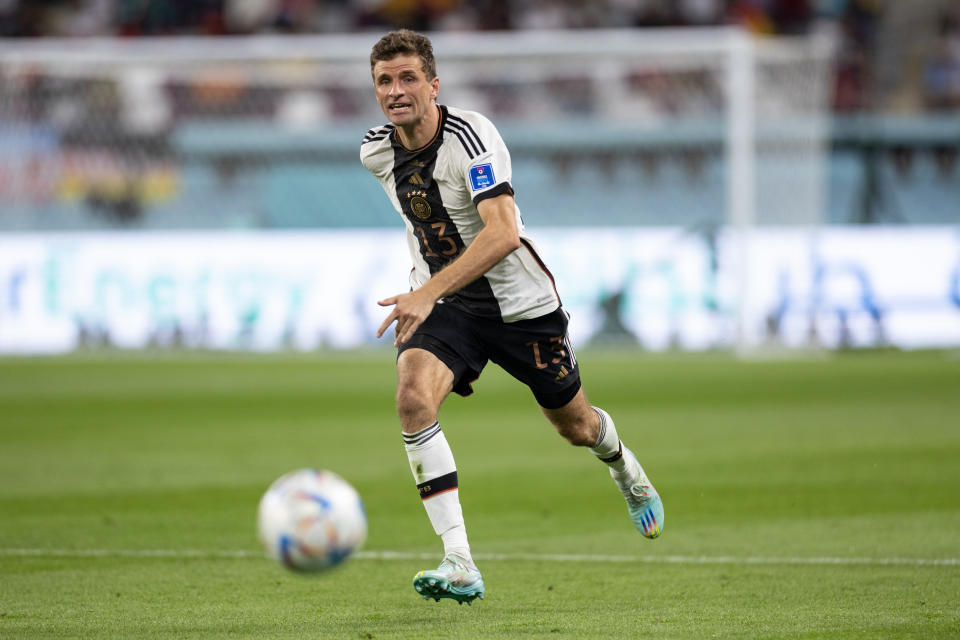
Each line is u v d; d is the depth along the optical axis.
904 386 44.69
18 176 67.12
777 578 16.09
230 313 59.22
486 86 74.94
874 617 13.74
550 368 15.80
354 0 84.19
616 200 69.94
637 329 58.78
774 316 58.34
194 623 13.64
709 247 58.38
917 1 82.88
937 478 25.11
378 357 58.84
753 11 83.62
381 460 28.58
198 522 20.92
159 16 83.19
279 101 73.88
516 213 15.31
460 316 15.45
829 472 26.05
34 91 67.94
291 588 15.69
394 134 15.38
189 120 72.38
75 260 59.66
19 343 59.69
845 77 81.25
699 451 29.42
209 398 42.50
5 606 14.57
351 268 59.28
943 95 80.75
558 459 28.78
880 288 59.12
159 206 69.56
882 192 71.69
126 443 31.67
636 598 14.94
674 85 73.69
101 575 16.55
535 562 17.47
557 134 70.19
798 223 59.59
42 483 25.31
